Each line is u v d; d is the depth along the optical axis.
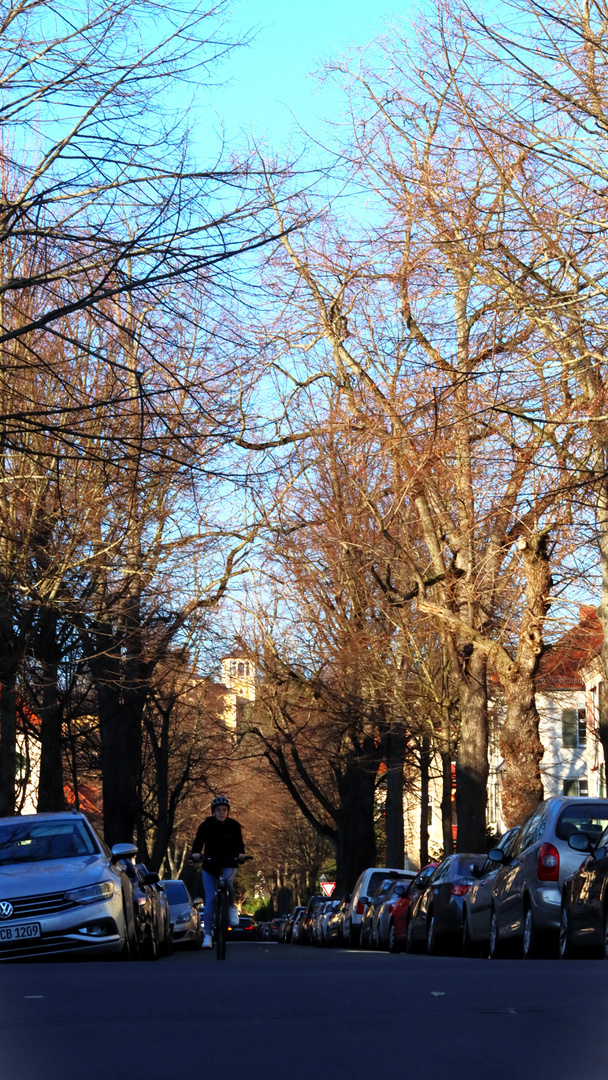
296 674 38.41
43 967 12.02
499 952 15.18
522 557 24.47
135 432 15.48
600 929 11.72
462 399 20.72
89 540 24.83
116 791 33.78
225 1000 7.89
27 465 23.50
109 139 13.65
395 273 23.12
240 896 104.31
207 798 66.00
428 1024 6.50
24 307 18.80
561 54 16.70
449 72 17.89
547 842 13.66
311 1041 6.02
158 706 41.72
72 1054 5.78
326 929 35.81
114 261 13.33
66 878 13.82
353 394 27.38
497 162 18.22
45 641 28.59
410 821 71.31
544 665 35.81
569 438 20.17
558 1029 6.26
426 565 31.42
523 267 18.72
